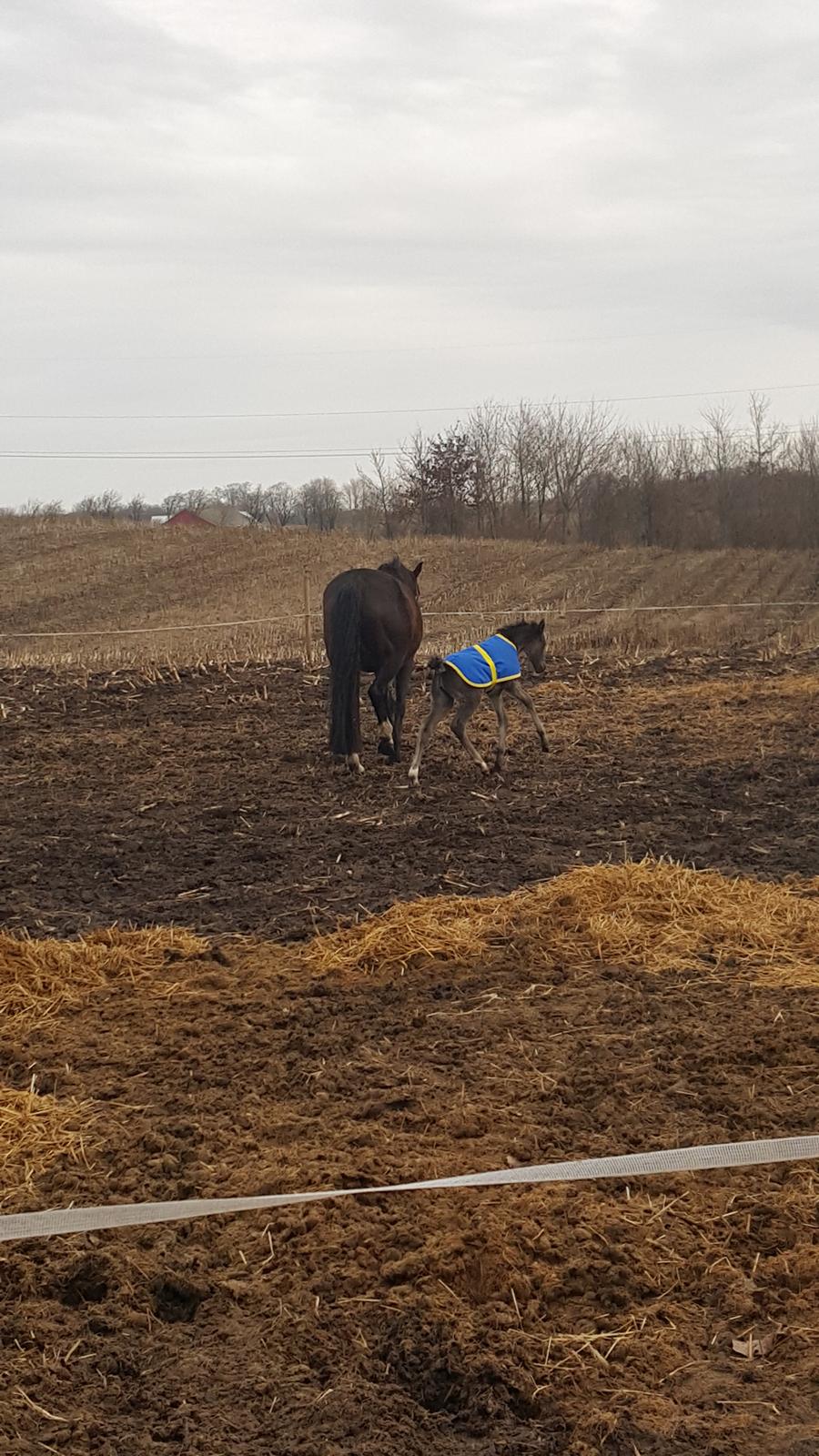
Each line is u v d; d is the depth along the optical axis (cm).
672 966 696
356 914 801
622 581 3797
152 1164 494
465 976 695
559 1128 515
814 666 1836
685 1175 476
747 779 1155
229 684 1762
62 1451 340
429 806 1087
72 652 2397
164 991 682
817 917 765
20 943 721
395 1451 340
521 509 5991
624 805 1073
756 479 5469
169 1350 386
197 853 964
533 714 1265
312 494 8344
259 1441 344
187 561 4312
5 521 5191
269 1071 580
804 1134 505
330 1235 441
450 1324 389
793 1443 336
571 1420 351
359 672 1188
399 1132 519
